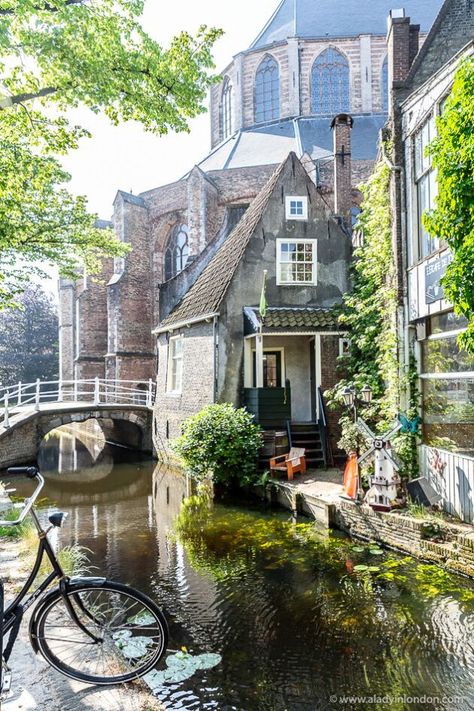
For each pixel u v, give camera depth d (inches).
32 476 125.8
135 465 696.4
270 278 580.1
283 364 605.9
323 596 236.5
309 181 598.2
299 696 163.3
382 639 197.2
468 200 199.3
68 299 1397.6
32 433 692.7
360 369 486.0
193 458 458.3
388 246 410.9
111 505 463.2
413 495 313.0
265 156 1097.4
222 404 505.0
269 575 265.3
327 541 320.5
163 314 836.0
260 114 1268.5
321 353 551.5
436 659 182.5
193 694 164.2
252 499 452.8
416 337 360.2
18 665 134.5
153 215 1153.4
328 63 1214.3
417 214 360.2
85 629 131.0
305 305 587.5
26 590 120.6
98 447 919.0
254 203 693.3
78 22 274.1
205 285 664.4
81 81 291.0
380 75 1198.3
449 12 384.2
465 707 157.2
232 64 1296.8
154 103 320.8
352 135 1099.3
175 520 394.9
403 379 358.6
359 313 495.5
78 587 124.7
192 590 248.1
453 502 299.9
